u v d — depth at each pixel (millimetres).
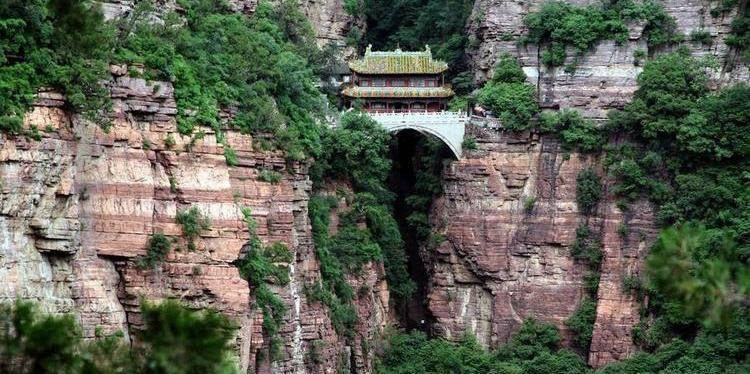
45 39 55938
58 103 55688
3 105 52812
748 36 95312
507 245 96812
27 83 54219
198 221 61844
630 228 93500
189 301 60844
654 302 91312
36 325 29516
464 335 97000
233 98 70062
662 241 31703
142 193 59438
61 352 29375
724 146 90938
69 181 55781
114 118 58844
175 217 61156
